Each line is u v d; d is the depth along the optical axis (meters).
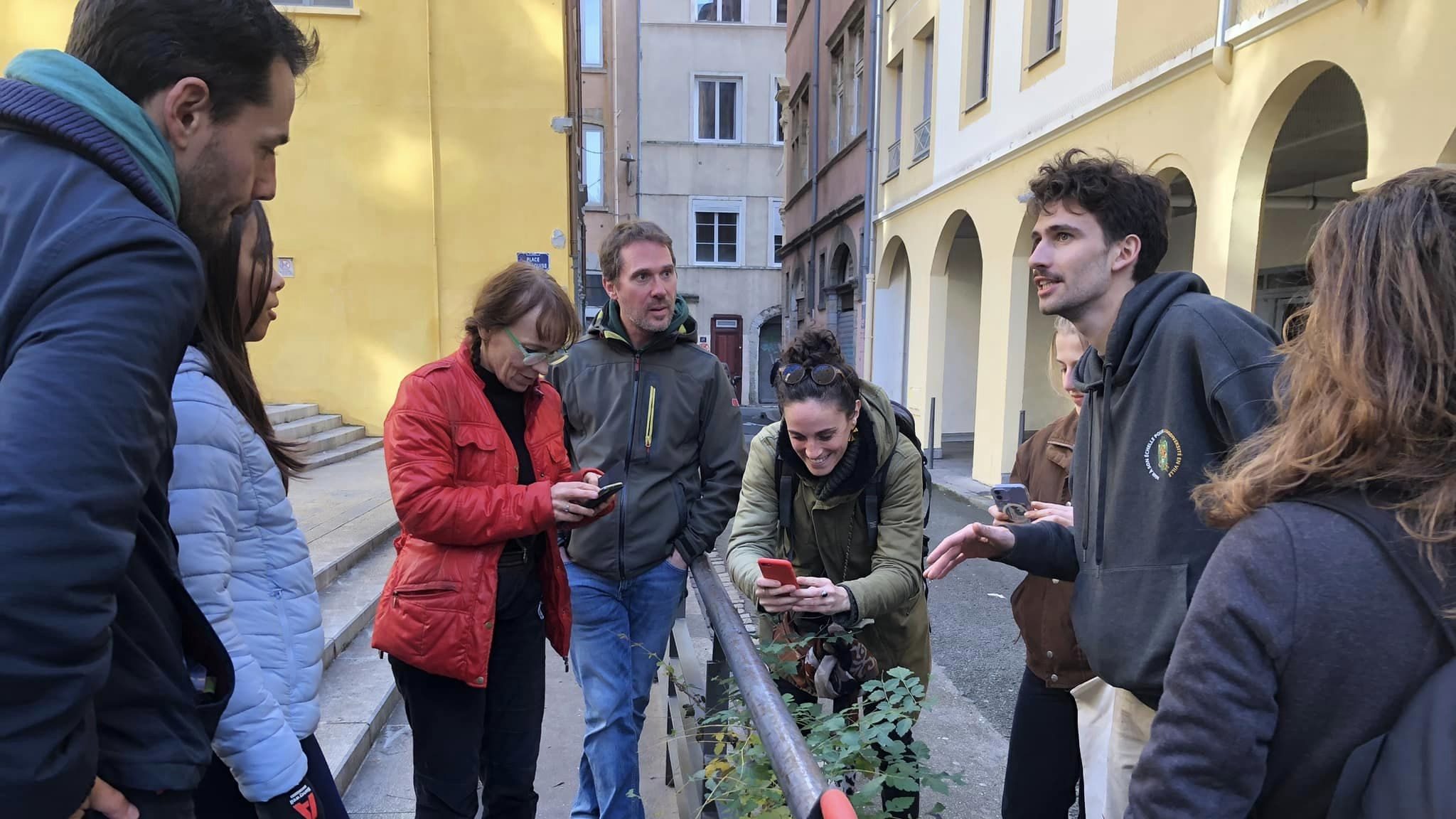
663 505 2.14
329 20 8.47
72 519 0.60
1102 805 1.66
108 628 0.66
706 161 23.20
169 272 0.72
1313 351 0.82
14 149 0.74
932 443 10.05
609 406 2.17
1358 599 0.72
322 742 2.69
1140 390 1.31
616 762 2.05
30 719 0.60
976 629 4.31
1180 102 5.65
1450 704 0.66
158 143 0.79
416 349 8.80
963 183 9.25
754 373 23.75
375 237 8.68
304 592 1.17
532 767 2.02
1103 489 1.40
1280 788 0.79
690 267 23.39
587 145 22.70
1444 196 0.75
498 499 1.69
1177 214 8.52
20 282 0.66
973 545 1.63
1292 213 8.51
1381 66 3.95
